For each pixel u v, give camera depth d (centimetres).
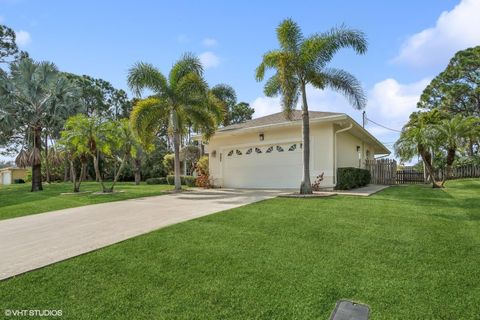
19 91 1980
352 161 1574
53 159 2553
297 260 387
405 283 319
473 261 369
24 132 2641
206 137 1434
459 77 2862
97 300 304
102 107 3731
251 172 1459
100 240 495
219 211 707
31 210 888
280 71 967
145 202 962
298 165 1318
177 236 500
